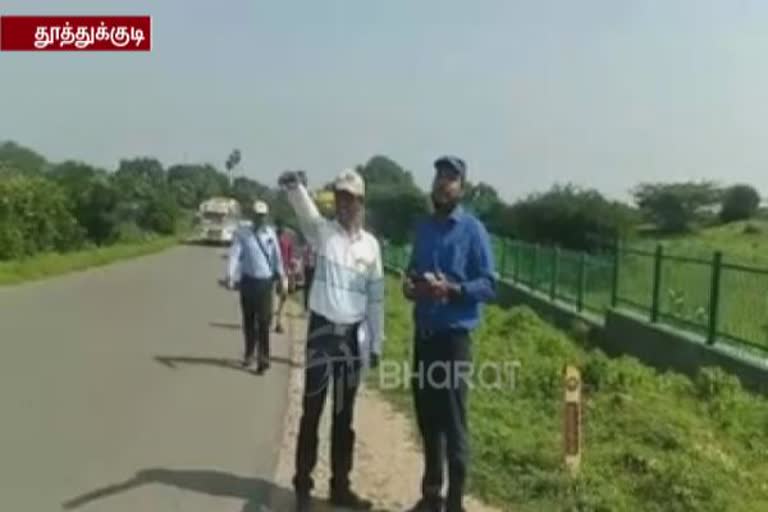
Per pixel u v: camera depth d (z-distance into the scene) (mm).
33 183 34594
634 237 32438
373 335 6098
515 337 14703
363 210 6082
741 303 12297
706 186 47031
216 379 11078
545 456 7254
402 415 9250
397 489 6633
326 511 6066
